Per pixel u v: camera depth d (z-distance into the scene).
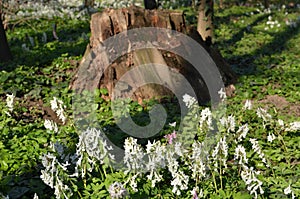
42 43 13.28
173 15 8.22
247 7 22.50
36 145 5.42
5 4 16.59
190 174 4.56
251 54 12.13
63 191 3.80
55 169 3.80
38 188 4.27
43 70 9.09
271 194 4.18
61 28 16.17
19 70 9.03
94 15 7.83
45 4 20.84
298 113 7.21
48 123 5.06
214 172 4.45
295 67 10.28
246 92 8.09
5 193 4.16
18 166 4.82
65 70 9.20
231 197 4.17
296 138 5.68
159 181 4.23
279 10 21.14
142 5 22.91
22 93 7.85
